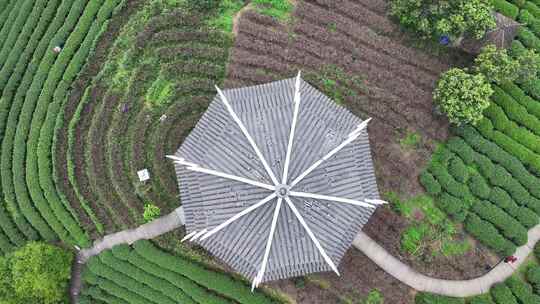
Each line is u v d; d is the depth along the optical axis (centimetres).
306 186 3441
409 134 5144
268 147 3516
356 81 5175
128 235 5216
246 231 3553
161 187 5162
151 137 5241
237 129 3688
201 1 5341
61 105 5459
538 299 4884
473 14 4741
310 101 3997
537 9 5456
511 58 4978
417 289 4962
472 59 5266
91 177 5281
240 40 5266
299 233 3525
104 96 5394
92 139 5297
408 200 5044
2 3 6009
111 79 5422
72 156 5341
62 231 5344
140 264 5116
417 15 4962
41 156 5378
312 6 5350
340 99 5172
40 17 5812
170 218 5134
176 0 5462
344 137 3788
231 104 3969
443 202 4994
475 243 5062
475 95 4684
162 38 5350
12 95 5712
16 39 5872
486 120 5188
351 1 5406
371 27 5362
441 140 5141
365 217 4053
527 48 5322
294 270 3938
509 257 5009
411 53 5266
